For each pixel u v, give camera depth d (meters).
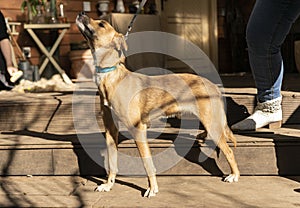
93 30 2.88
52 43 6.27
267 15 3.09
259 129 3.52
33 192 3.01
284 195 2.78
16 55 6.12
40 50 6.34
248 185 2.99
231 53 7.61
